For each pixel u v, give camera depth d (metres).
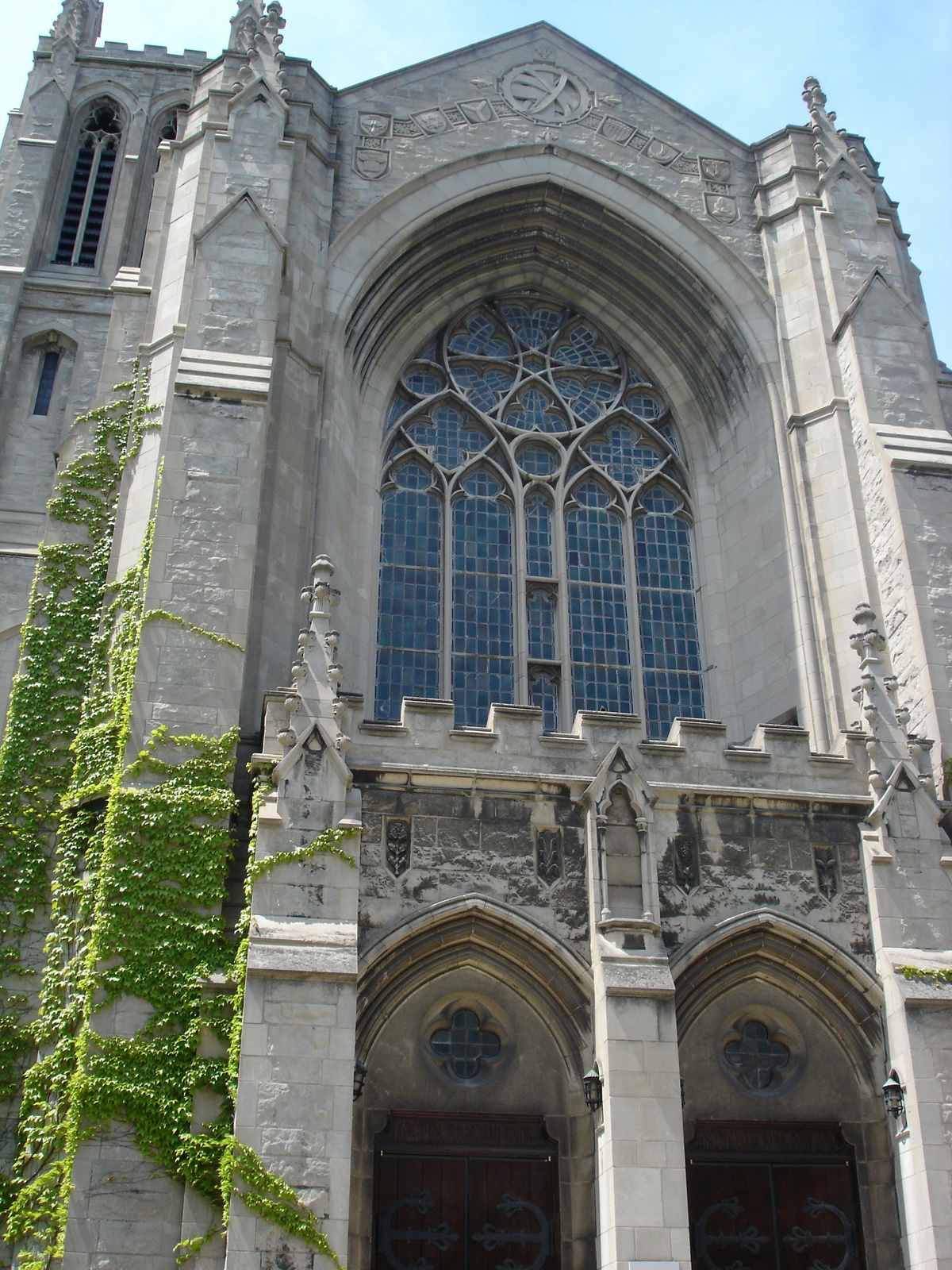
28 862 25.03
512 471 33.78
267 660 26.52
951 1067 22.08
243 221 30.00
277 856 21.44
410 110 35.53
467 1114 22.31
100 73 46.88
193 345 28.25
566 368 35.84
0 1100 23.03
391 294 34.16
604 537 33.78
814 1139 23.20
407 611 31.64
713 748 24.64
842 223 34.78
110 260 42.19
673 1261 19.72
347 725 23.48
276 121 32.25
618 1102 20.72
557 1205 21.89
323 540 28.94
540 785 23.56
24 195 42.50
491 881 22.77
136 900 21.66
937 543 29.25
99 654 25.98
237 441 26.81
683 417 35.72
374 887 22.33
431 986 23.05
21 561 33.22
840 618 30.31
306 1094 19.69
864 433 31.41
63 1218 19.98
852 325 32.56
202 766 23.08
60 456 31.09
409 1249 21.38
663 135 36.88
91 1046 20.56
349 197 33.78
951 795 26.25
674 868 23.48
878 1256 22.25
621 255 36.06
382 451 33.19
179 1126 20.20
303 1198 19.06
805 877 23.91
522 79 36.84
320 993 20.36
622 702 31.91
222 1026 20.80
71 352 39.38
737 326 34.44
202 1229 19.56
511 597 32.41
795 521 31.66
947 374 36.47
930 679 27.64
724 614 33.06
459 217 34.84
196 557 25.44
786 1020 23.95
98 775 24.16
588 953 22.48
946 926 23.59
